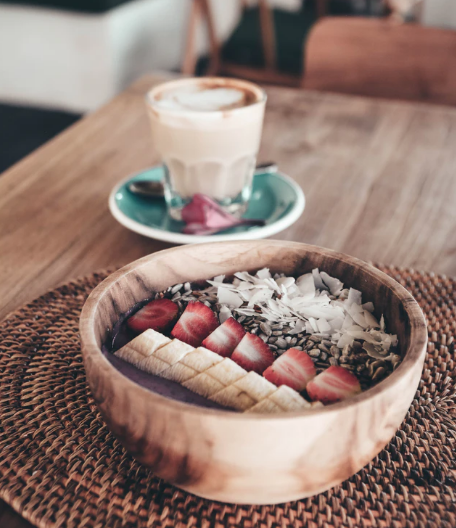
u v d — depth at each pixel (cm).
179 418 23
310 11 212
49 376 33
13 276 43
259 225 47
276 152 63
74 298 40
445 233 48
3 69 222
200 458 23
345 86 93
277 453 23
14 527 27
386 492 27
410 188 55
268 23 143
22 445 29
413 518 26
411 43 87
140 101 77
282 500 25
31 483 27
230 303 32
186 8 260
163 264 32
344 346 30
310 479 24
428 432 30
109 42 201
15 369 34
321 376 27
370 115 72
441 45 86
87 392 32
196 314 31
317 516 26
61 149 64
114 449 29
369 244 47
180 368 28
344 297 32
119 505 26
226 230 47
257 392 26
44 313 38
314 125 70
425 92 89
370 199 53
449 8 196
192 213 46
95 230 49
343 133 67
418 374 25
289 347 31
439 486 28
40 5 200
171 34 252
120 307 31
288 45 147
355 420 23
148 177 54
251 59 150
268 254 33
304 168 60
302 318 31
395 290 30
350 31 89
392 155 62
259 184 55
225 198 53
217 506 27
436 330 37
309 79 94
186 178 52
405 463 29
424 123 70
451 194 54
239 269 34
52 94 221
